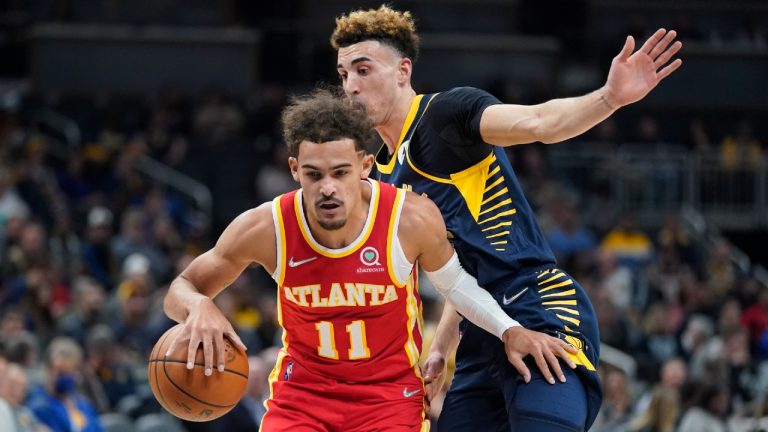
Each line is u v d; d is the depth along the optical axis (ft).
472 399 29.01
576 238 93.76
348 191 24.76
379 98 28.27
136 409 56.85
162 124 108.47
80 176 96.63
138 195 95.55
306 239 25.58
